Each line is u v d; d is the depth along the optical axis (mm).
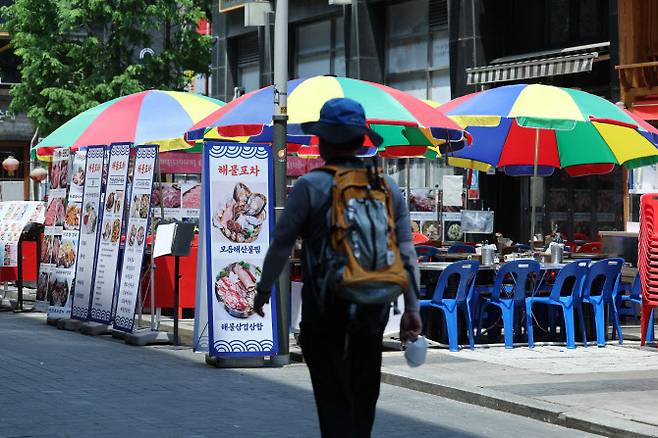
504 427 11961
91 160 21406
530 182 31672
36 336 19875
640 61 27469
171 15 45594
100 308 20344
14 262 25188
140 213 19172
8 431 10961
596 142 22562
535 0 31812
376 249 7203
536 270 18000
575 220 29938
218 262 16328
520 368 15586
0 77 70000
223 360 16219
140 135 24391
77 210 21891
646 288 18344
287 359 16578
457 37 33312
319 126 7594
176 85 47312
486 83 32000
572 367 15773
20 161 70438
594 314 18922
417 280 7785
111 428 11242
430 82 35719
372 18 37438
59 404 12586
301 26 41750
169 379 14859
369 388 7730
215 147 16500
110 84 45125
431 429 11727
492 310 19141
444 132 18938
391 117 18078
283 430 11375
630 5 27562
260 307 7719
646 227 18344
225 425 11570
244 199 16516
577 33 30516
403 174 36219
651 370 15508
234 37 45594
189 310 23219
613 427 11414
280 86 16984
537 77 29266
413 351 7828
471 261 17500
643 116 26766
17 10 45562
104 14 45094
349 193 7301
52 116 46594
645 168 26547
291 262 19547
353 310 7230
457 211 32000
